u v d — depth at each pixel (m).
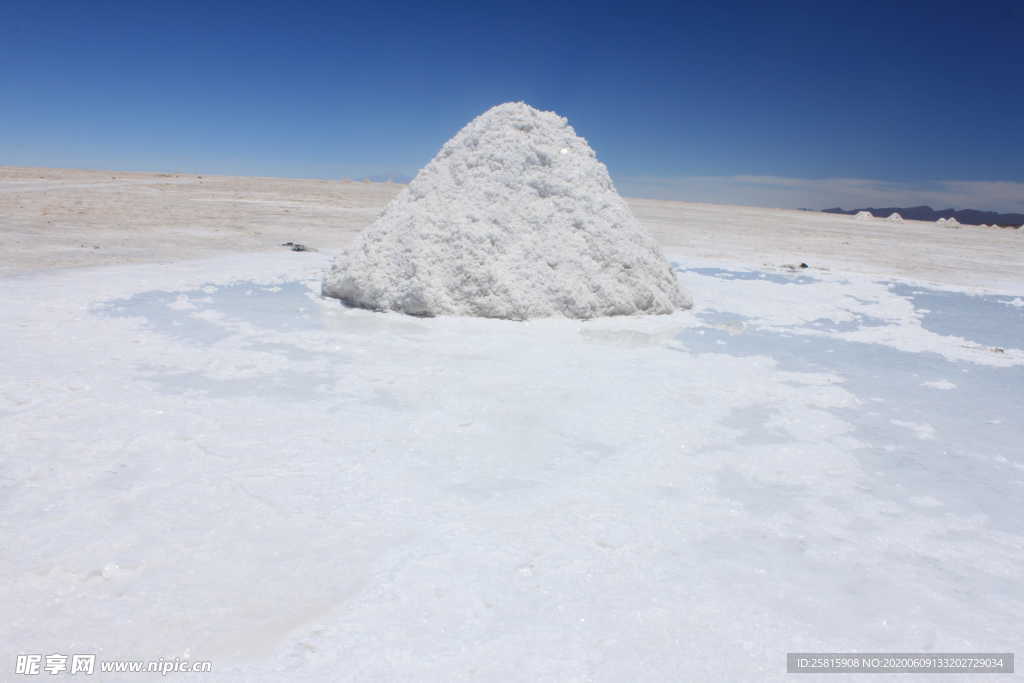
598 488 2.85
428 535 2.41
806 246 17.61
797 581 2.25
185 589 2.06
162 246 10.88
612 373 4.66
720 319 7.05
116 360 4.44
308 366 4.50
